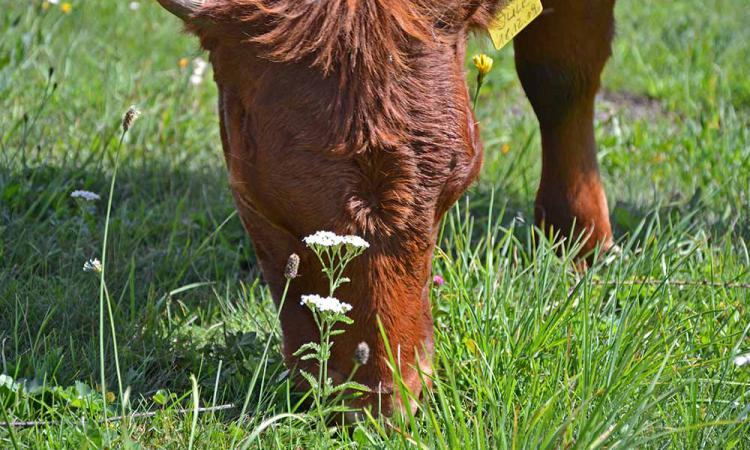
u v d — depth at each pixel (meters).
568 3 6.29
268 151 4.18
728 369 4.82
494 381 4.76
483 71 5.13
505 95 10.75
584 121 6.74
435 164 4.17
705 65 12.01
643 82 11.48
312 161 4.09
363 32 4.06
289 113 4.11
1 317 5.61
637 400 4.43
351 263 4.14
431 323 4.69
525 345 5.07
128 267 6.23
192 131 8.68
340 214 4.08
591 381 4.42
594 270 5.81
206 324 5.79
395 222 4.11
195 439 4.44
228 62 4.28
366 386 4.16
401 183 4.10
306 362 4.55
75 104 8.78
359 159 4.06
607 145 9.16
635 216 7.38
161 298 5.68
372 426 4.33
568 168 6.74
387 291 4.15
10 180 7.10
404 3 4.20
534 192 8.05
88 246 6.46
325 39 4.06
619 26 13.33
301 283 4.50
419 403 4.38
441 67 4.23
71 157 7.80
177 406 4.88
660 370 4.42
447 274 5.84
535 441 4.04
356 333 4.20
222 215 7.18
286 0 4.17
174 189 7.60
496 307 5.32
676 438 4.36
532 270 5.87
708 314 5.48
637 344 4.79
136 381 5.01
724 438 4.38
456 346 5.11
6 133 8.09
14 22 9.45
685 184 8.27
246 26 4.18
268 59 4.13
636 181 8.39
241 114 4.35
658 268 6.00
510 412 4.61
